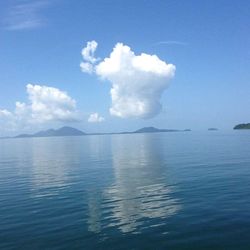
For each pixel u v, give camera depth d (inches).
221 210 863.1
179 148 3186.5
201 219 797.9
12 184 1398.9
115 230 748.0
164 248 642.2
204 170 1569.9
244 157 2097.7
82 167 1913.1
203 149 2920.8
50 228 776.9
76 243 681.6
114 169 1774.1
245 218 790.5
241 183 1201.4
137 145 4111.7
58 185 1332.4
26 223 820.6
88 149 3636.8
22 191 1230.3
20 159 2632.9
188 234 705.6
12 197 1127.0
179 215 839.7
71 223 808.3
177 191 1118.4
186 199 998.4
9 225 809.5
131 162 2089.1
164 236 700.0
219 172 1489.9
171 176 1443.2
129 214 869.8
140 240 684.7
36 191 1220.5
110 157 2504.9
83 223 805.2
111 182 1360.7
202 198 998.4
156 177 1439.5
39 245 679.1
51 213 902.4
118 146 4060.0
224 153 2434.8
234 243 651.5
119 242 677.9
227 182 1231.5
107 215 867.4
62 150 3668.8
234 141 4190.5
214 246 641.6
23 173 1737.2
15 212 925.8
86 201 1028.5
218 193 1052.5
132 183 1316.4
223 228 730.8
